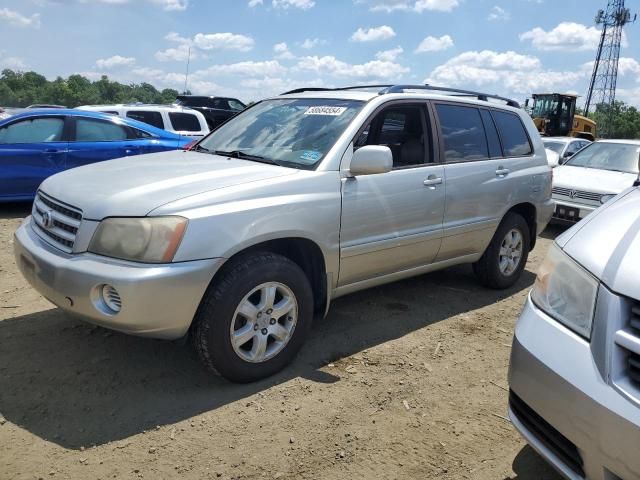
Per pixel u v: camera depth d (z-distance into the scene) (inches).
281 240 138.3
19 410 117.3
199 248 116.3
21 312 168.1
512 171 201.3
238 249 122.4
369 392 132.1
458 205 179.0
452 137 182.4
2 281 196.4
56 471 99.8
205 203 120.5
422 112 175.5
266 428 115.7
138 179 131.3
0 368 134.0
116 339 151.6
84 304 115.7
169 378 133.3
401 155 168.9
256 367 131.1
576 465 82.2
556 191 341.4
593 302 83.9
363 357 150.1
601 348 79.5
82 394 124.6
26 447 105.7
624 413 73.7
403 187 159.6
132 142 343.9
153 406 121.4
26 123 311.1
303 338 139.9
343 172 145.8
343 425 118.4
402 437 115.6
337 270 147.7
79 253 119.1
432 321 178.1
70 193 128.5
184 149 182.9
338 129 152.9
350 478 102.4
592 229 96.6
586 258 89.8
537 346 89.0
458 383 139.2
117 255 115.3
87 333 154.4
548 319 91.4
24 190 310.7
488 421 123.1
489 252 201.3
